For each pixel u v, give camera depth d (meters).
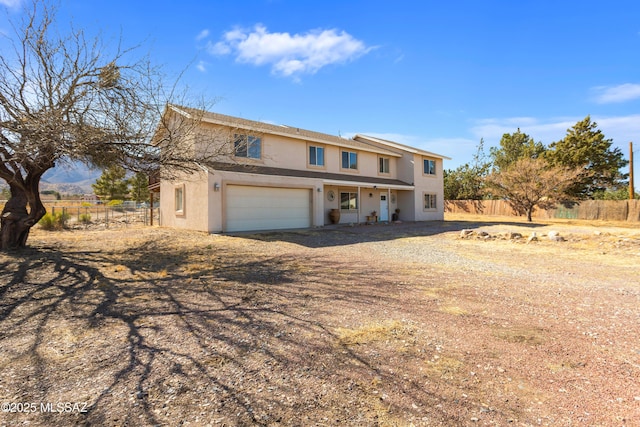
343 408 2.24
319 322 3.91
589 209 24.58
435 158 24.91
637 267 7.41
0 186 8.59
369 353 3.10
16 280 5.67
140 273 6.41
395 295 5.09
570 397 2.40
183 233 12.91
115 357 2.97
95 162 7.48
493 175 25.42
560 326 3.83
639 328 3.78
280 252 9.26
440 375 2.71
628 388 2.52
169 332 3.57
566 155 29.23
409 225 19.25
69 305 4.45
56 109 6.14
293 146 17.33
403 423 2.08
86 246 9.48
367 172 21.58
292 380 2.61
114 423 2.04
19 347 3.16
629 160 25.78
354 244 11.05
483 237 12.58
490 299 4.89
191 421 2.07
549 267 7.38
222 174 13.27
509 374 2.74
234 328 3.71
